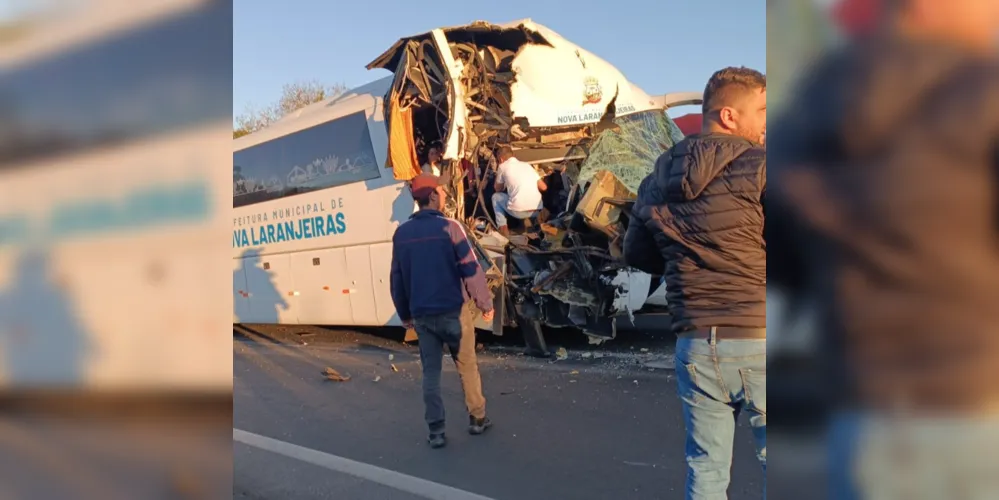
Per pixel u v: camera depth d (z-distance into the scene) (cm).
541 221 805
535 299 774
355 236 934
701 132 272
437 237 496
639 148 801
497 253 780
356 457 495
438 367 509
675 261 273
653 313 923
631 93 834
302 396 687
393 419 584
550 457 466
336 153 955
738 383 258
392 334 1085
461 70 752
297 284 1026
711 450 272
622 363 725
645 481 416
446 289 496
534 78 758
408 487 420
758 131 262
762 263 253
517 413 569
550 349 821
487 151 866
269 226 1069
